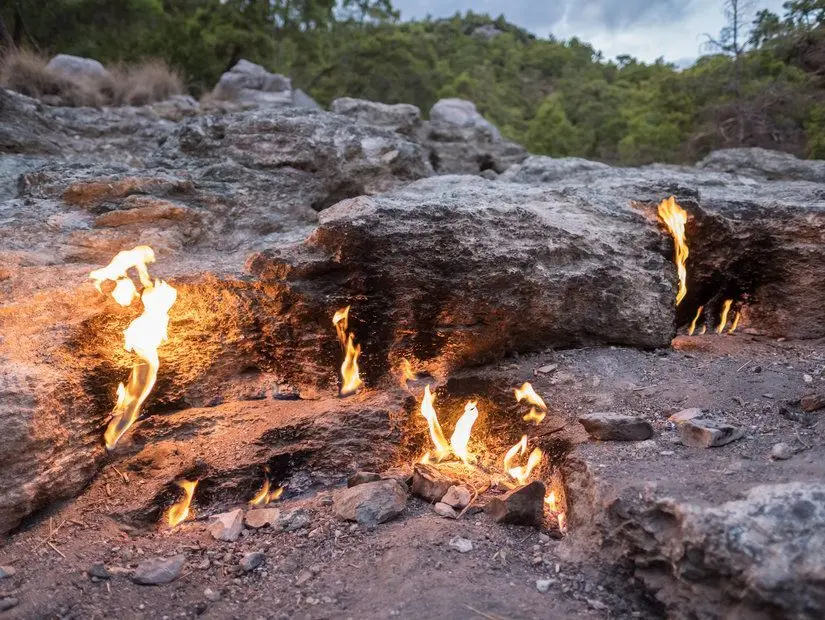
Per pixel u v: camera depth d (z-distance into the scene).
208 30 15.05
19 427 2.39
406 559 2.32
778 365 3.53
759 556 1.78
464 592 2.14
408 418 3.30
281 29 17.11
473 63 48.97
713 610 1.89
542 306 3.63
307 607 2.17
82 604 2.19
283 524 2.63
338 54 22.77
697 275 4.38
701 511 1.95
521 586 2.21
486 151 10.62
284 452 3.05
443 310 3.47
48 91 8.93
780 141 14.65
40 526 2.53
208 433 3.10
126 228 4.11
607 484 2.33
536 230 3.69
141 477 2.87
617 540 2.23
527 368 3.54
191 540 2.56
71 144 6.39
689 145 18.38
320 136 5.49
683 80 20.53
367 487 2.71
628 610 2.12
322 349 3.39
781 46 13.66
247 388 3.34
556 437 3.00
